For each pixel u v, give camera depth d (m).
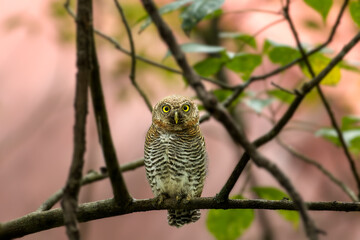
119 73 12.98
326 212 19.77
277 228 18.50
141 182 21.30
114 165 5.25
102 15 12.84
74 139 3.58
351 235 19.25
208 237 21.72
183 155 7.68
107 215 5.81
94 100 4.49
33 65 21.22
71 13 6.01
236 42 11.88
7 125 21.42
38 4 14.34
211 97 2.91
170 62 12.49
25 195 21.11
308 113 16.23
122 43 12.83
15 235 5.70
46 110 21.67
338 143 8.31
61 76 21.56
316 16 12.59
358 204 5.48
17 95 21.38
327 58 7.43
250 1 14.94
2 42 20.64
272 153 18.94
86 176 7.30
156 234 21.97
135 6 12.23
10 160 21.39
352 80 14.84
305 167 18.72
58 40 13.09
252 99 7.95
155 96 13.41
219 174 21.67
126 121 21.83
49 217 5.75
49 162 21.70
